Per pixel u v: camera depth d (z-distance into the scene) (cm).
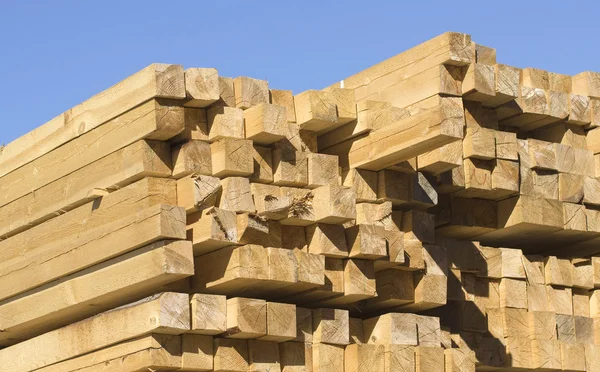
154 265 1027
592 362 1285
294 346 1098
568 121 1303
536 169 1259
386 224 1163
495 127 1247
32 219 1236
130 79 1092
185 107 1088
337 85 1330
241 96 1116
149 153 1070
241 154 1079
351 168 1179
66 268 1151
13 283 1242
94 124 1145
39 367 1181
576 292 1322
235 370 1056
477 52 1219
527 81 1288
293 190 1118
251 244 1062
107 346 1085
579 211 1271
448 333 1187
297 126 1159
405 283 1174
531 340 1255
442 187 1209
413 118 1112
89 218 1145
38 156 1241
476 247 1250
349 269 1122
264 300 1134
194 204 1049
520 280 1270
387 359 1120
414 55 1227
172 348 1034
